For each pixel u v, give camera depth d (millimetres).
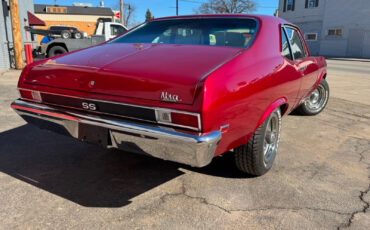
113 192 2561
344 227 2174
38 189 2566
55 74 2443
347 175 2998
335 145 3859
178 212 2289
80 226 2098
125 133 2143
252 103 2348
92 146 3568
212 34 2869
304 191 2650
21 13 15695
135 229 2082
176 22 3197
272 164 3018
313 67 3926
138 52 2564
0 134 3861
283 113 3236
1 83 7609
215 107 1955
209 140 1920
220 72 2055
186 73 2047
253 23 2879
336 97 7223
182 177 2846
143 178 2818
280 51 2986
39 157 3217
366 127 4738
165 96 1989
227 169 3025
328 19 30797
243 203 2434
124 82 2131
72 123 2389
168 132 1965
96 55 2617
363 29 27844
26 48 10766
